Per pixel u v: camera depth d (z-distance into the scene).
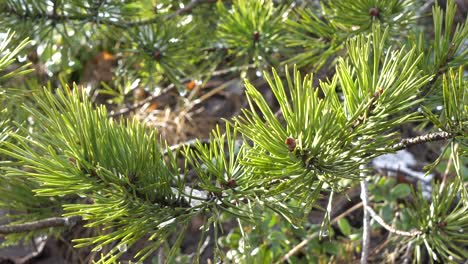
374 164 1.50
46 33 1.13
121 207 0.77
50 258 1.44
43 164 0.74
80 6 1.14
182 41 1.21
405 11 1.06
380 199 1.37
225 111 1.70
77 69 1.64
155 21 1.21
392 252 1.37
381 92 0.75
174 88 1.70
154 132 0.79
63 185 0.75
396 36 1.14
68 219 1.03
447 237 1.02
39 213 1.10
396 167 1.48
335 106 0.76
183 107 1.63
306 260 1.38
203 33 1.25
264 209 0.81
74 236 1.40
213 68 1.26
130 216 0.79
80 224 1.19
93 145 0.76
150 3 1.22
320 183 0.76
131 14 1.17
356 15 1.04
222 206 0.81
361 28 1.04
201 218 1.45
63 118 0.76
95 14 1.16
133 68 1.36
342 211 1.47
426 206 1.05
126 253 1.30
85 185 0.75
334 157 0.74
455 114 0.76
